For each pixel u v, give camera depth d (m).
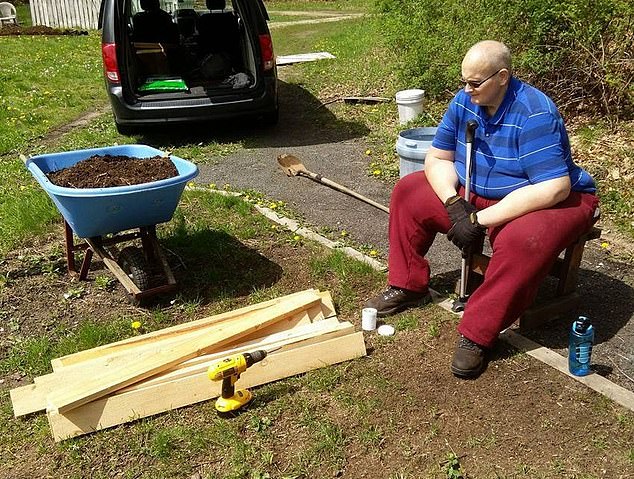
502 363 3.43
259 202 5.88
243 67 8.41
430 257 4.74
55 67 13.29
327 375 3.38
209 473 2.81
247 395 3.20
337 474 2.78
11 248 5.04
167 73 8.20
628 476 2.70
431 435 2.96
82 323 4.00
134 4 8.73
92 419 3.04
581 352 3.23
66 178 4.13
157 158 4.48
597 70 6.99
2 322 4.07
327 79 11.05
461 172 3.66
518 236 3.24
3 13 21.23
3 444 3.04
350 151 7.40
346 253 4.73
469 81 3.28
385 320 3.90
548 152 3.24
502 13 7.33
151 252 4.39
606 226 5.16
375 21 11.48
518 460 2.81
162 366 3.23
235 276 4.54
